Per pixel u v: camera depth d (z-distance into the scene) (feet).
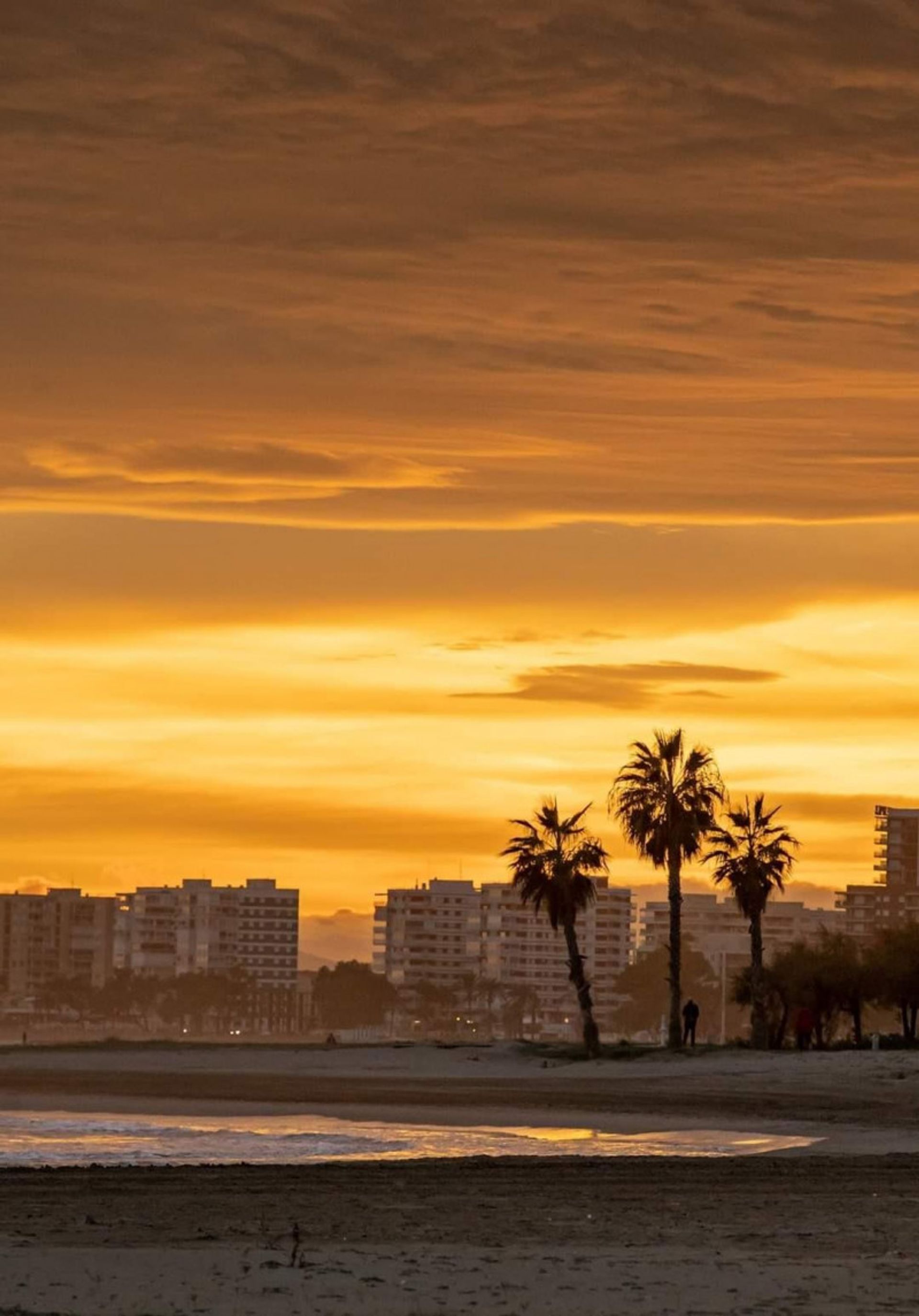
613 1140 172.04
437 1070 315.58
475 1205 104.17
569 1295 72.18
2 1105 218.38
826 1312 69.15
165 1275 76.07
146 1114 203.92
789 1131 182.91
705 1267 79.20
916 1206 104.94
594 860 361.10
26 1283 74.02
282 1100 227.81
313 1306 69.67
